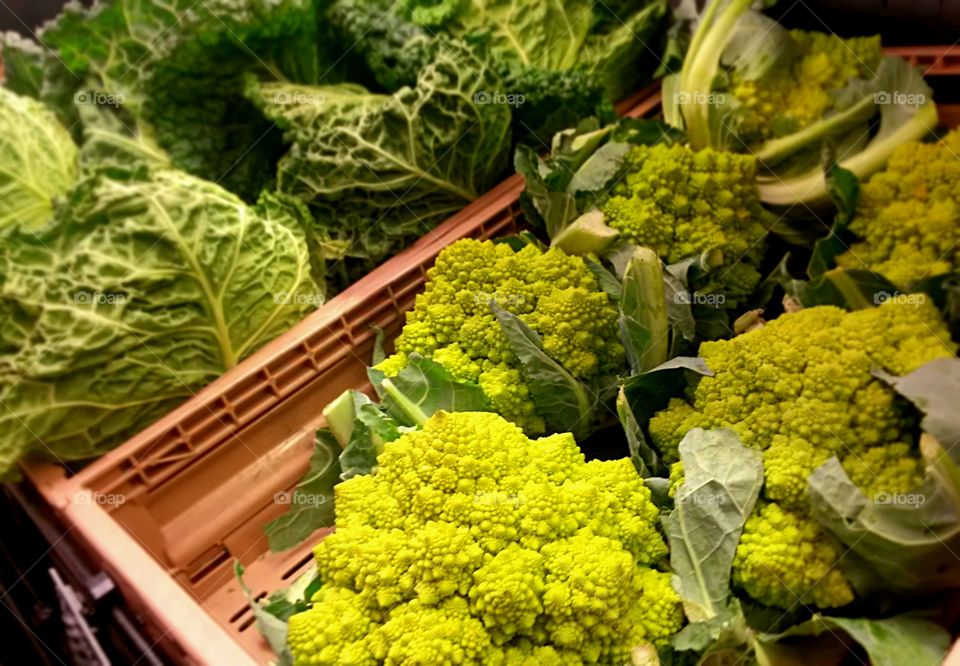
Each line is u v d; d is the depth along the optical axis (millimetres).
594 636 364
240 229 492
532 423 468
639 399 462
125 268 454
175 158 596
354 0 610
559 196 533
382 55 597
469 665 353
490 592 356
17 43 614
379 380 467
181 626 373
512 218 567
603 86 632
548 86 595
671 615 375
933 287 427
